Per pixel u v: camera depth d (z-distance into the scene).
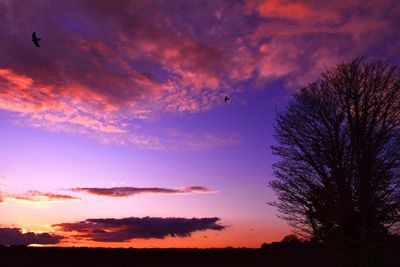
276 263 23.92
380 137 20.66
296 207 22.08
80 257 27.47
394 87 21.42
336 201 20.38
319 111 22.09
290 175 22.48
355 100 21.48
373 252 19.17
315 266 21.88
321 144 21.58
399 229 19.78
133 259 27.89
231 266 25.20
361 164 20.56
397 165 20.27
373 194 20.12
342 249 19.77
